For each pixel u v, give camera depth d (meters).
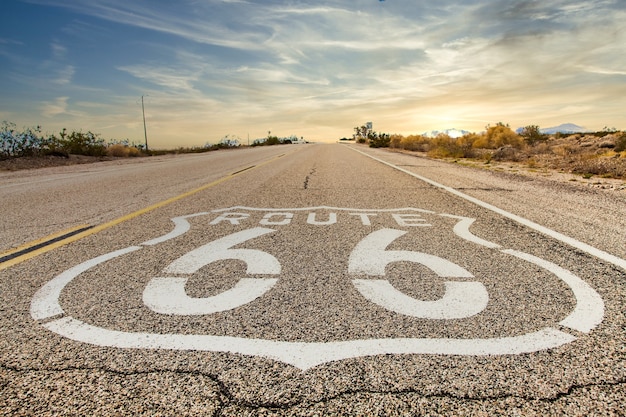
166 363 1.63
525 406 1.35
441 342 1.77
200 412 1.34
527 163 13.08
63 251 3.31
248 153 26.14
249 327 1.93
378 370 1.56
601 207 5.18
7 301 2.29
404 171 10.55
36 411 1.36
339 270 2.75
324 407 1.36
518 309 2.10
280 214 4.86
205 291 2.39
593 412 1.32
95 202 6.00
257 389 1.46
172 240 3.62
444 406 1.35
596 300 2.22
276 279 2.59
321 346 1.75
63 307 2.19
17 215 5.05
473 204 5.45
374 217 4.63
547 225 4.14
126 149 23.70
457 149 20.11
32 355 1.71
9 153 16.80
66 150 20.06
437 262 2.92
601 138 21.52
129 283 2.54
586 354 1.66
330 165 13.12
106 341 1.82
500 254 3.11
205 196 6.44
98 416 1.33
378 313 2.07
